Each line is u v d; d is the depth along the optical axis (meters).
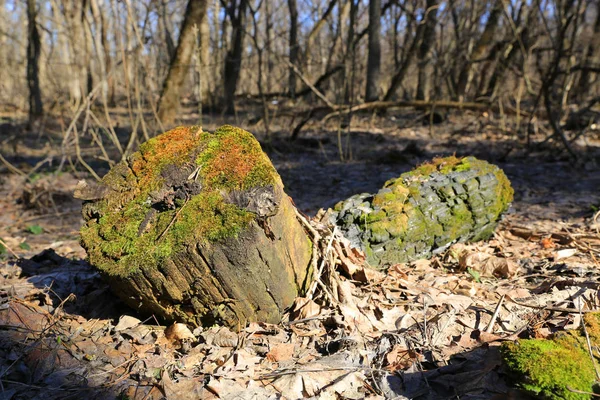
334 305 3.25
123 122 16.11
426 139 13.06
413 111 18.55
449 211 4.38
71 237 6.32
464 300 3.50
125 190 3.19
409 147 11.05
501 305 3.40
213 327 3.07
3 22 31.95
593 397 2.28
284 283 3.07
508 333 3.08
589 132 12.52
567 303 3.40
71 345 3.02
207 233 2.79
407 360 2.87
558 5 10.60
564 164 9.60
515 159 10.25
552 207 6.56
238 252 2.79
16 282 3.99
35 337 3.07
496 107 12.66
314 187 8.48
